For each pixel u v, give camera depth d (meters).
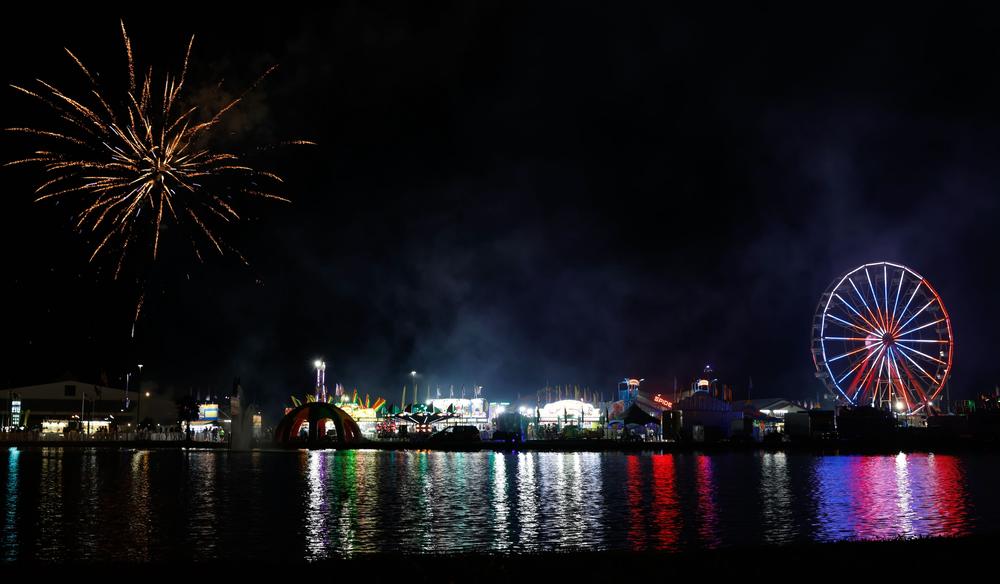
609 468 63.78
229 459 77.62
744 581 17.38
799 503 39.28
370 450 100.38
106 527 32.22
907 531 30.77
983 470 60.25
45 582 17.36
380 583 17.33
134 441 108.12
